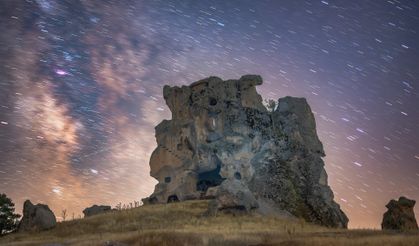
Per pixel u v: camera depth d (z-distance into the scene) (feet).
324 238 111.04
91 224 185.06
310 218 233.96
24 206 194.90
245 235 126.62
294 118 277.85
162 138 291.58
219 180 267.80
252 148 259.80
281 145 264.31
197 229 159.84
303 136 278.67
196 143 272.31
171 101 300.40
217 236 120.06
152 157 291.79
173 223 180.14
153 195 272.10
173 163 279.90
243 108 274.77
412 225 209.26
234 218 193.06
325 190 260.21
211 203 207.21
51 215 190.08
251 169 253.24
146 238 116.26
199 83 289.53
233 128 263.49
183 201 249.96
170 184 272.92
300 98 294.25
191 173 270.05
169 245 109.50
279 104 289.74
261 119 271.28
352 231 146.92
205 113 272.31
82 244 117.19
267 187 243.19
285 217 218.18
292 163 257.96
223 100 276.00
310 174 258.57
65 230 175.73
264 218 197.88
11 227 199.41
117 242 114.73
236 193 207.31
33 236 169.58
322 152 281.74
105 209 253.85
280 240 112.88
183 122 284.61
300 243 101.91
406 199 218.18
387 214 216.13
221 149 261.24
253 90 286.66
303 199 243.81
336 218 241.55
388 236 111.45
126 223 183.42
